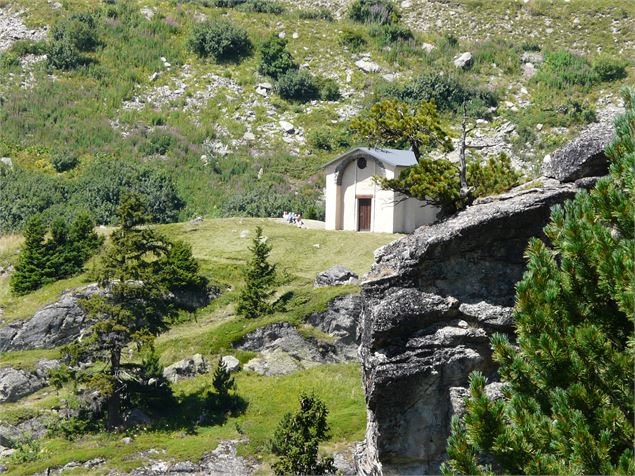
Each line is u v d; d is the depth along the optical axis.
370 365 24.39
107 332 41.78
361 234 61.22
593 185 25.03
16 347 50.22
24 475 36.91
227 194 80.31
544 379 18.22
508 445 17.59
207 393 42.97
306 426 31.86
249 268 54.22
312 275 55.38
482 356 23.95
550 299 18.55
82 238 58.69
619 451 17.05
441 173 35.81
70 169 81.06
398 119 38.59
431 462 23.78
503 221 24.45
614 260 17.61
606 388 17.66
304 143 90.88
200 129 91.19
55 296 53.56
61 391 45.03
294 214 69.19
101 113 92.19
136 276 44.28
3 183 76.69
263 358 46.47
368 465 26.03
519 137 87.19
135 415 41.59
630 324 18.27
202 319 52.69
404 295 24.56
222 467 36.56
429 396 23.84
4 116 88.06
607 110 91.81
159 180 79.31
